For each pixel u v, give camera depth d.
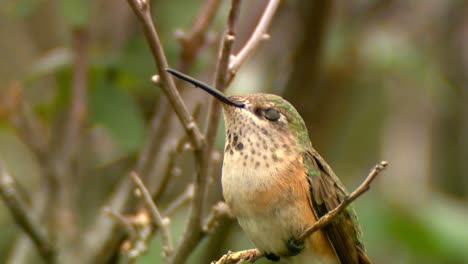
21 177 11.38
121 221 7.62
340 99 11.60
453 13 12.93
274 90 11.36
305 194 6.99
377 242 10.30
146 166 9.02
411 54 11.42
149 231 7.63
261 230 6.91
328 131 11.56
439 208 10.52
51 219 9.49
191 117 6.25
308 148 7.36
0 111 9.66
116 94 9.39
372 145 12.12
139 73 9.62
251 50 6.45
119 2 10.79
